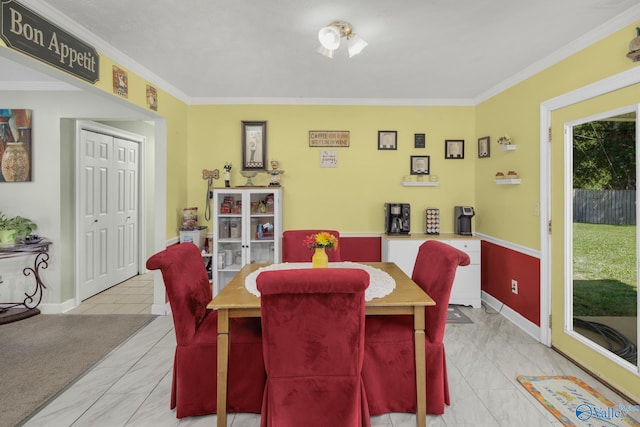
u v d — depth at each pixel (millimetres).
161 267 1895
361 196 4039
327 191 4027
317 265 2225
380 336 1962
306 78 3291
